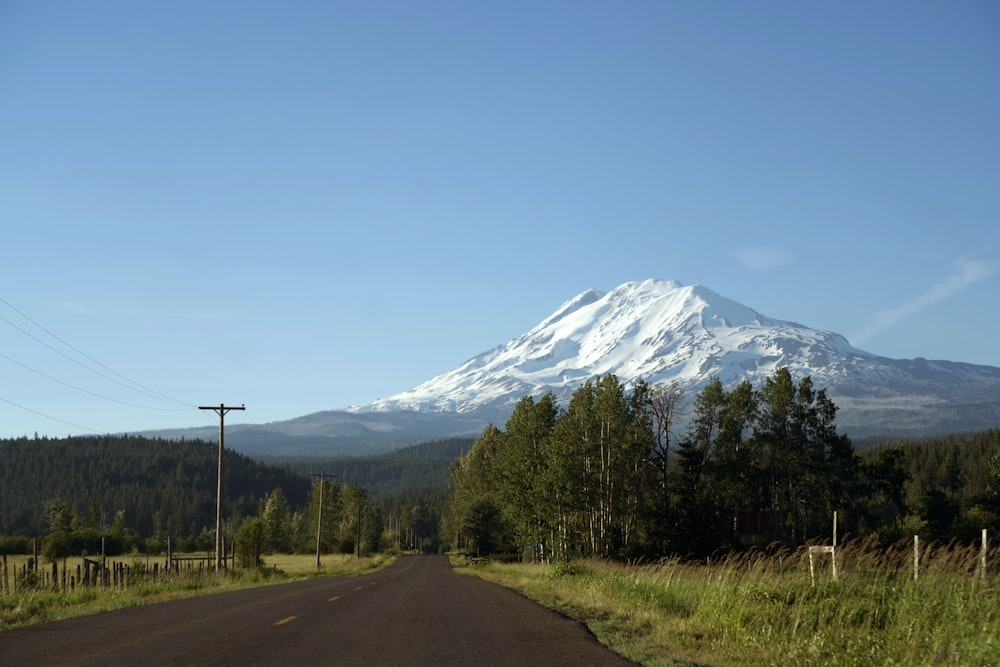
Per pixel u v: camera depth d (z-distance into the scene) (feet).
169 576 137.39
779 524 259.39
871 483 269.85
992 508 247.91
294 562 344.49
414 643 49.39
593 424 231.91
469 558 373.61
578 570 130.62
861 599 53.26
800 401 266.36
